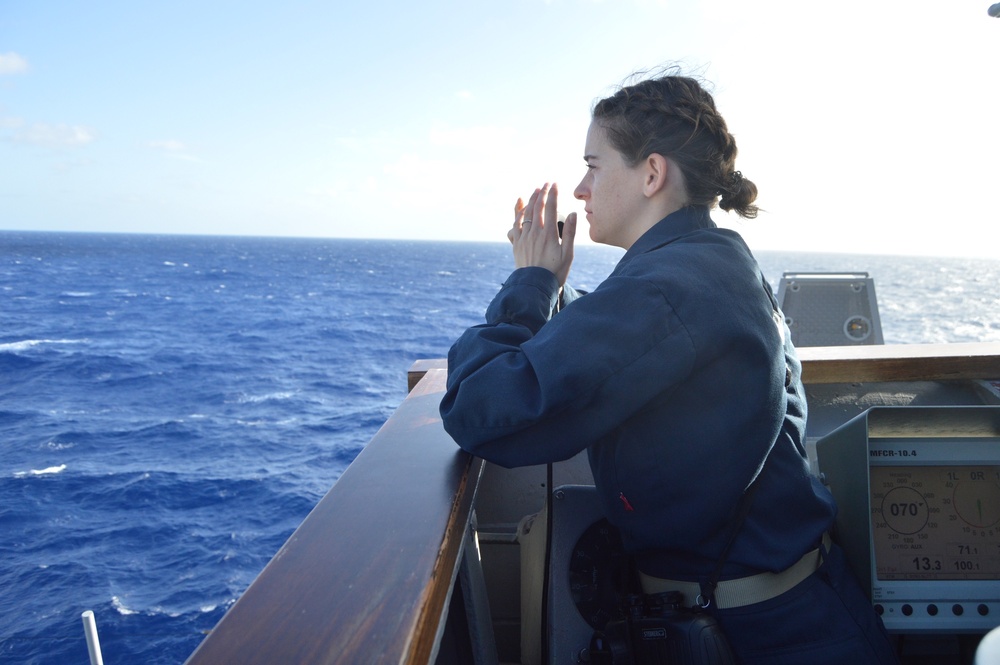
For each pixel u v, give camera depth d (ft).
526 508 6.02
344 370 158.40
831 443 4.57
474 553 4.06
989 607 4.43
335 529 2.98
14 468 90.48
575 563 4.42
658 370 3.26
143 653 50.39
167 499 80.74
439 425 4.57
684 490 3.53
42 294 275.80
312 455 98.37
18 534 70.74
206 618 55.57
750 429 3.47
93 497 81.00
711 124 3.94
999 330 188.96
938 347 6.87
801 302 24.93
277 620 2.27
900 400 6.55
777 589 3.67
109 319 220.64
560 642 4.23
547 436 3.37
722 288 3.49
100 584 60.90
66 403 124.98
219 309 248.52
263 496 82.28
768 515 3.72
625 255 4.04
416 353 182.19
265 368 157.99
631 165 4.04
